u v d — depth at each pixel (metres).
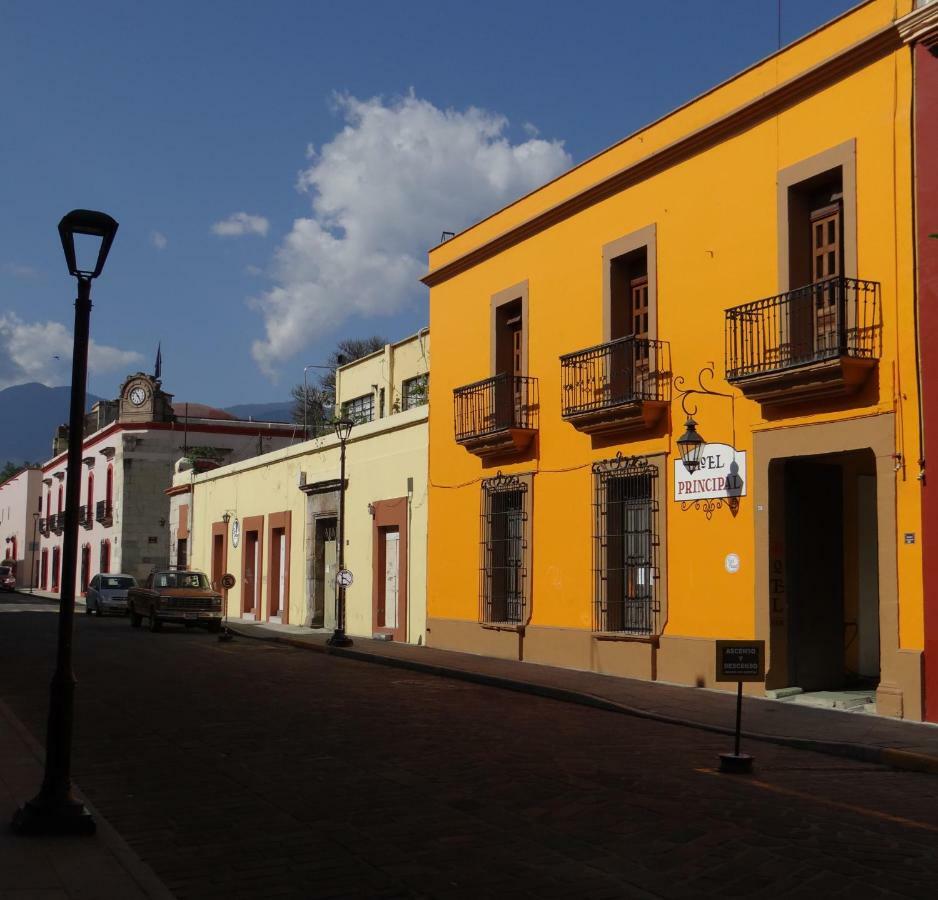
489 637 20.47
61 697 7.09
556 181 19.41
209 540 41.16
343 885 6.12
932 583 12.18
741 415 15.02
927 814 7.96
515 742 10.96
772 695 14.26
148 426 53.00
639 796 8.30
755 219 14.98
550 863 6.50
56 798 6.97
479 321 21.67
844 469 15.45
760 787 8.78
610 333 17.72
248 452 49.84
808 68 14.17
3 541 88.88
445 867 6.45
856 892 5.91
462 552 21.78
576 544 18.28
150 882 5.93
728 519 15.18
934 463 12.23
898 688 12.48
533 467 19.59
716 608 15.30
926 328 12.43
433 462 23.22
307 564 31.44
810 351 14.05
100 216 7.34
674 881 6.14
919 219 12.60
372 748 10.50
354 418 34.56
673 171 16.59
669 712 13.06
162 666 19.17
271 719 12.48
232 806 8.05
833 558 15.16
